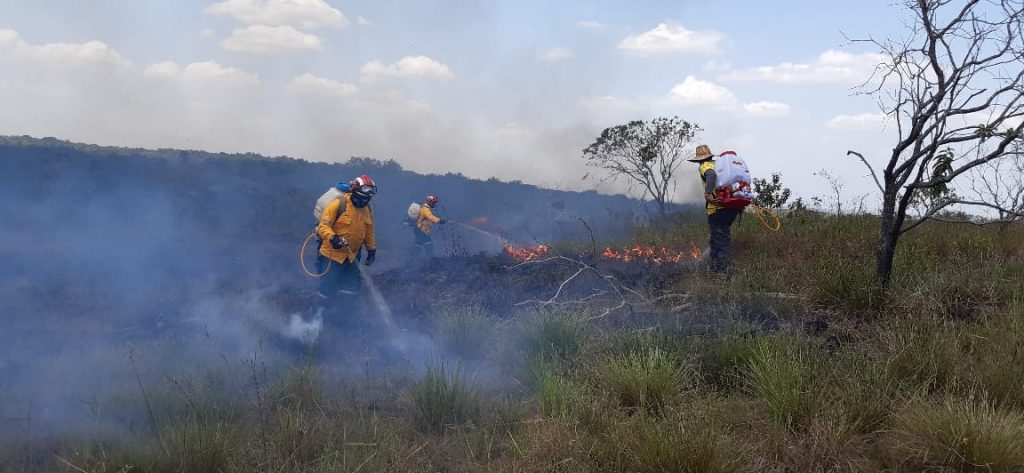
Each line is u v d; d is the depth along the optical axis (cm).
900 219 695
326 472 399
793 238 1027
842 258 838
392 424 486
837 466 402
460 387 518
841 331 625
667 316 706
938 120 650
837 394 468
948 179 652
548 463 415
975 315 625
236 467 406
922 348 515
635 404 493
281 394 528
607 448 418
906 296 674
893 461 407
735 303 718
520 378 585
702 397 502
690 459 388
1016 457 383
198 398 492
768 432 438
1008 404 448
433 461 438
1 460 409
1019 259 824
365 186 784
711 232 927
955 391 467
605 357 563
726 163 908
